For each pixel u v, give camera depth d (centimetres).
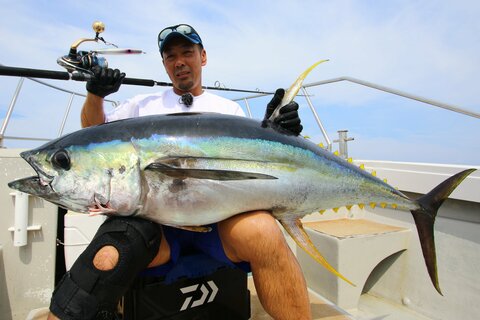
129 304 84
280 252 79
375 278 156
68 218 116
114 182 77
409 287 142
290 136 91
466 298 124
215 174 78
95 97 103
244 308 96
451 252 130
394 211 155
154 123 81
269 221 81
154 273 86
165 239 87
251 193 82
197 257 91
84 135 79
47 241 121
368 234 140
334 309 111
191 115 86
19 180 79
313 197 91
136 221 77
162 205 78
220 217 81
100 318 70
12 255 118
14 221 117
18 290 118
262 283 80
